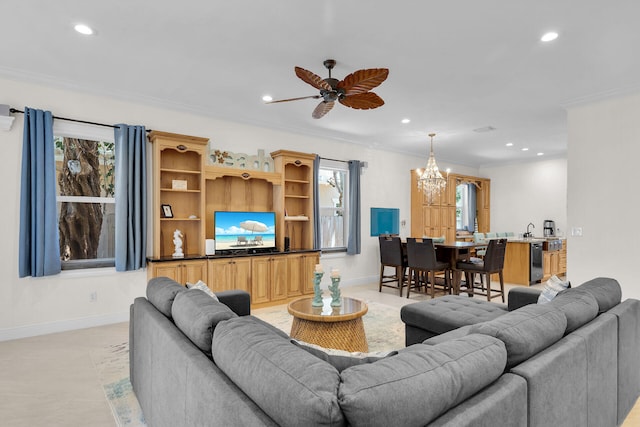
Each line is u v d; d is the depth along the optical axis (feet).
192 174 15.38
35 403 7.70
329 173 21.47
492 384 3.91
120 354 10.38
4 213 11.47
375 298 17.81
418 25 8.83
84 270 12.78
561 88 12.92
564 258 24.72
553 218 26.43
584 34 9.21
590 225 13.61
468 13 8.32
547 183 26.81
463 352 3.84
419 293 18.81
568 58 10.57
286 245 17.28
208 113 15.55
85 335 11.97
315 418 2.81
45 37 9.45
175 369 5.01
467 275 18.97
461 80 12.23
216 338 4.44
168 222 14.89
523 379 4.06
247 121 16.76
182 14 8.41
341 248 21.02
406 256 19.38
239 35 9.36
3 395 8.04
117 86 12.87
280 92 13.47
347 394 2.87
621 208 12.91
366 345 10.16
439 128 18.51
